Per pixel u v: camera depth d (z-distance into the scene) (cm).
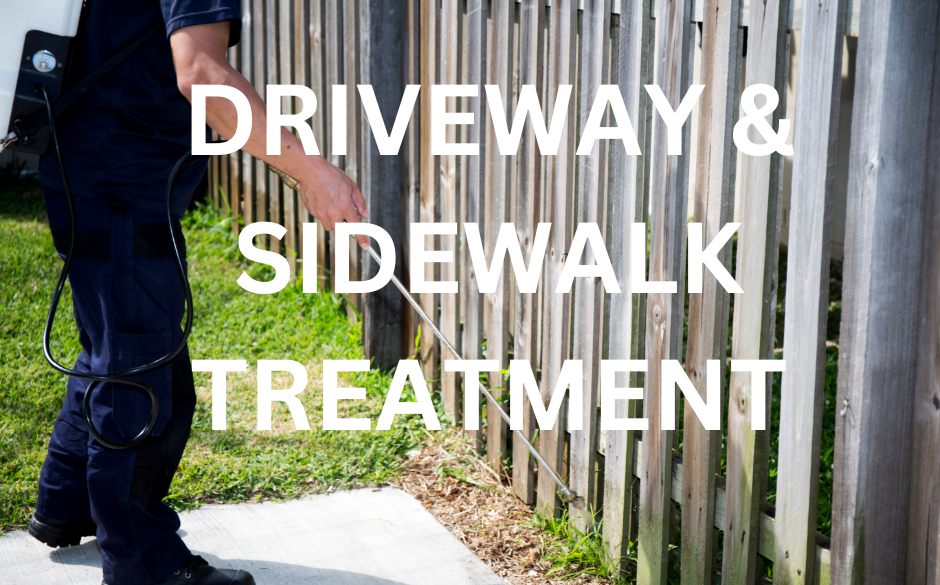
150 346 227
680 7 224
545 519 295
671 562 270
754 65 206
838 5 183
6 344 395
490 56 313
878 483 190
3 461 308
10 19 208
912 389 189
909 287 184
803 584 205
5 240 512
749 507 219
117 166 219
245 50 542
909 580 195
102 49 218
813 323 196
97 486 228
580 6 264
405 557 274
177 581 237
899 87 177
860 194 182
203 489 305
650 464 249
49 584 251
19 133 213
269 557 271
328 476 321
